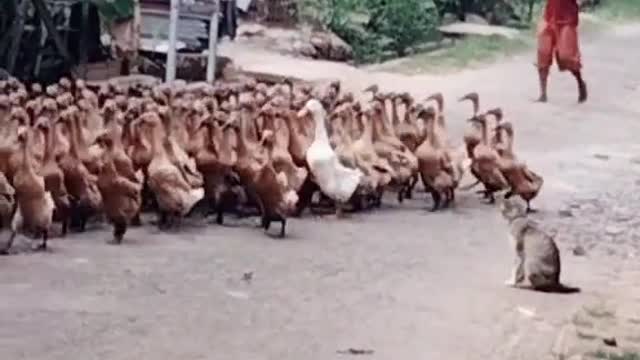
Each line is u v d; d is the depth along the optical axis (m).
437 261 11.97
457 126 20.38
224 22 24.31
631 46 35.50
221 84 16.09
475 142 14.55
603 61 31.61
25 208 11.32
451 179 14.27
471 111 22.00
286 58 26.12
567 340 9.58
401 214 14.06
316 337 9.35
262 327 9.52
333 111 14.18
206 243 12.11
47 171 11.84
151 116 12.52
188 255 11.58
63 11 19.95
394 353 9.05
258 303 10.17
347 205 13.93
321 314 9.96
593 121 22.38
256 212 13.33
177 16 19.02
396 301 10.47
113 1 20.06
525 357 9.09
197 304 10.03
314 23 29.48
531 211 14.77
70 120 12.07
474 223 13.73
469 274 11.52
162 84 15.69
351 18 29.83
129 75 20.81
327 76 24.23
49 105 12.27
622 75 29.06
